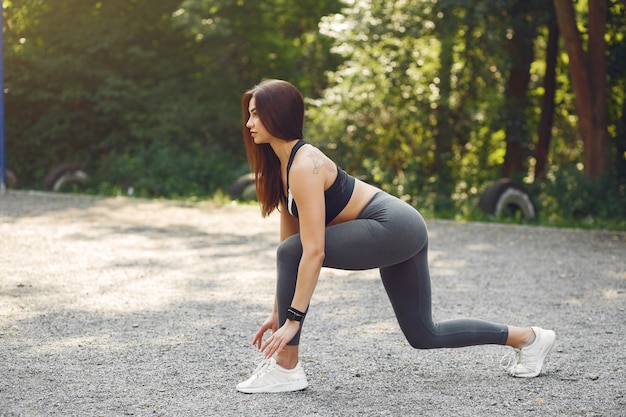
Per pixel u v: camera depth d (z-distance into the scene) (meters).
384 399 3.43
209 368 3.88
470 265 7.27
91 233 8.76
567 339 4.55
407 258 3.37
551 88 15.08
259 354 4.15
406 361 4.05
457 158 14.70
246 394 3.48
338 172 3.33
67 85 15.52
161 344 4.32
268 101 3.23
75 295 5.58
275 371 3.51
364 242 3.26
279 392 3.51
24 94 15.41
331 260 3.28
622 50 13.17
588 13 12.55
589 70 12.41
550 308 5.45
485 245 8.66
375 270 6.88
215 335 4.54
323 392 3.52
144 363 3.94
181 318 4.95
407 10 13.36
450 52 13.50
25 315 4.93
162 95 15.71
